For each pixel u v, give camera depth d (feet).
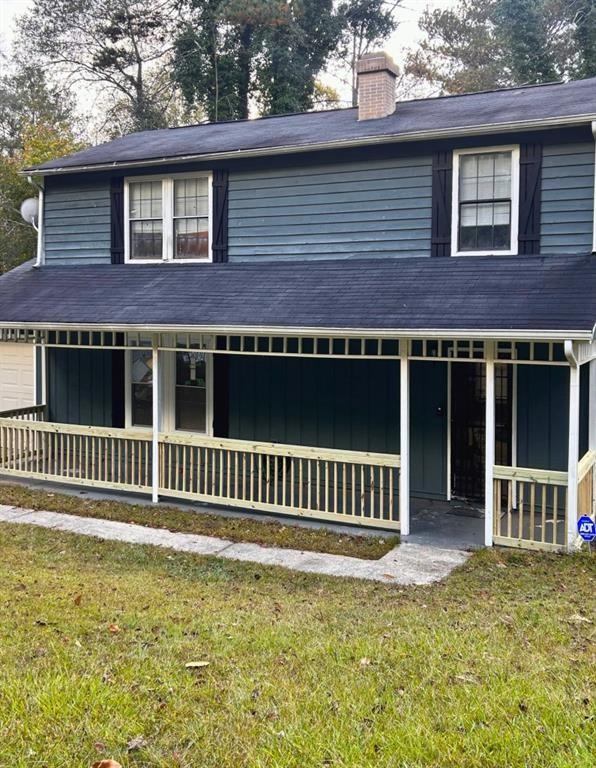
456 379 33.86
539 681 14.02
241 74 97.86
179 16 102.12
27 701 12.84
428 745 11.55
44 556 25.67
